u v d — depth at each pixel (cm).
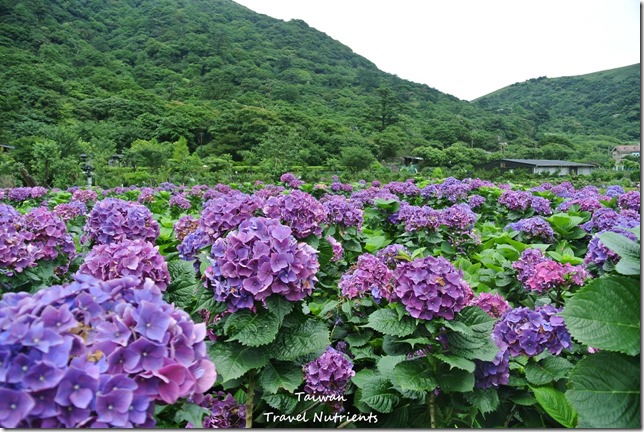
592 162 4231
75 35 8888
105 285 156
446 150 5794
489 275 427
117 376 131
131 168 2948
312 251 230
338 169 3578
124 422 128
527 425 232
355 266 352
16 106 5184
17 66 6406
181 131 5738
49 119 5272
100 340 137
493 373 214
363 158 3762
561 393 208
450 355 210
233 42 11000
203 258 271
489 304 292
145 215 409
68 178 2173
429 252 538
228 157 4459
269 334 208
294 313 227
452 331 216
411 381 204
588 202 706
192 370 151
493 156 5319
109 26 10450
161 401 149
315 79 10200
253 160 4212
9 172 2203
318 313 316
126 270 254
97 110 6009
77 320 143
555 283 321
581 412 144
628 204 691
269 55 10762
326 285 374
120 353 137
